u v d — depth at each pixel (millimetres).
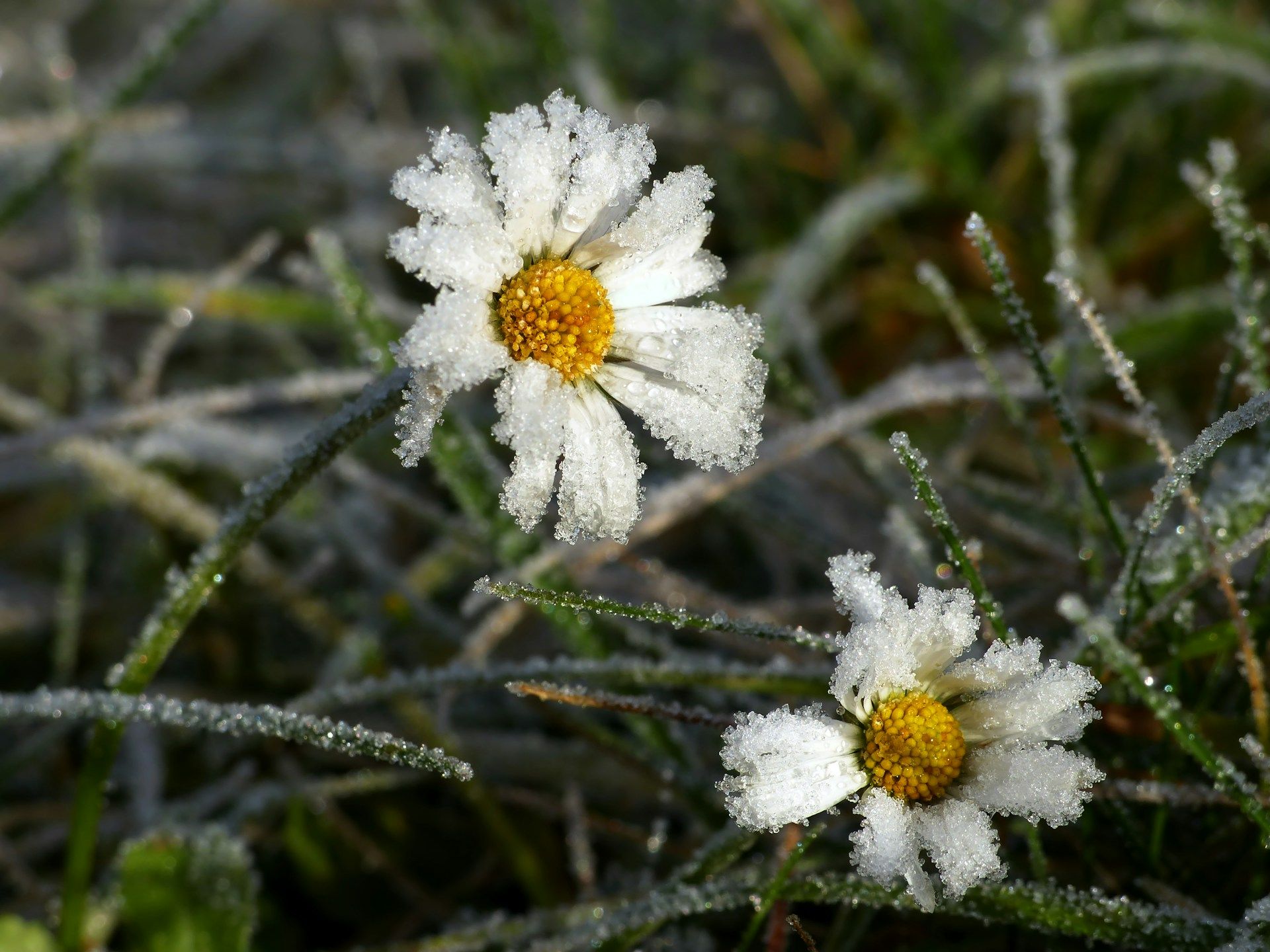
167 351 363
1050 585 260
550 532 270
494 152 216
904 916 238
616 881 255
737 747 215
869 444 271
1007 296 242
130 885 239
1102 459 300
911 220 360
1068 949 234
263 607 289
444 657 278
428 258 212
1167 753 238
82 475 306
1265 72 324
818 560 271
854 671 215
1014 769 215
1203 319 299
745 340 220
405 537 307
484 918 254
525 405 214
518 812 260
